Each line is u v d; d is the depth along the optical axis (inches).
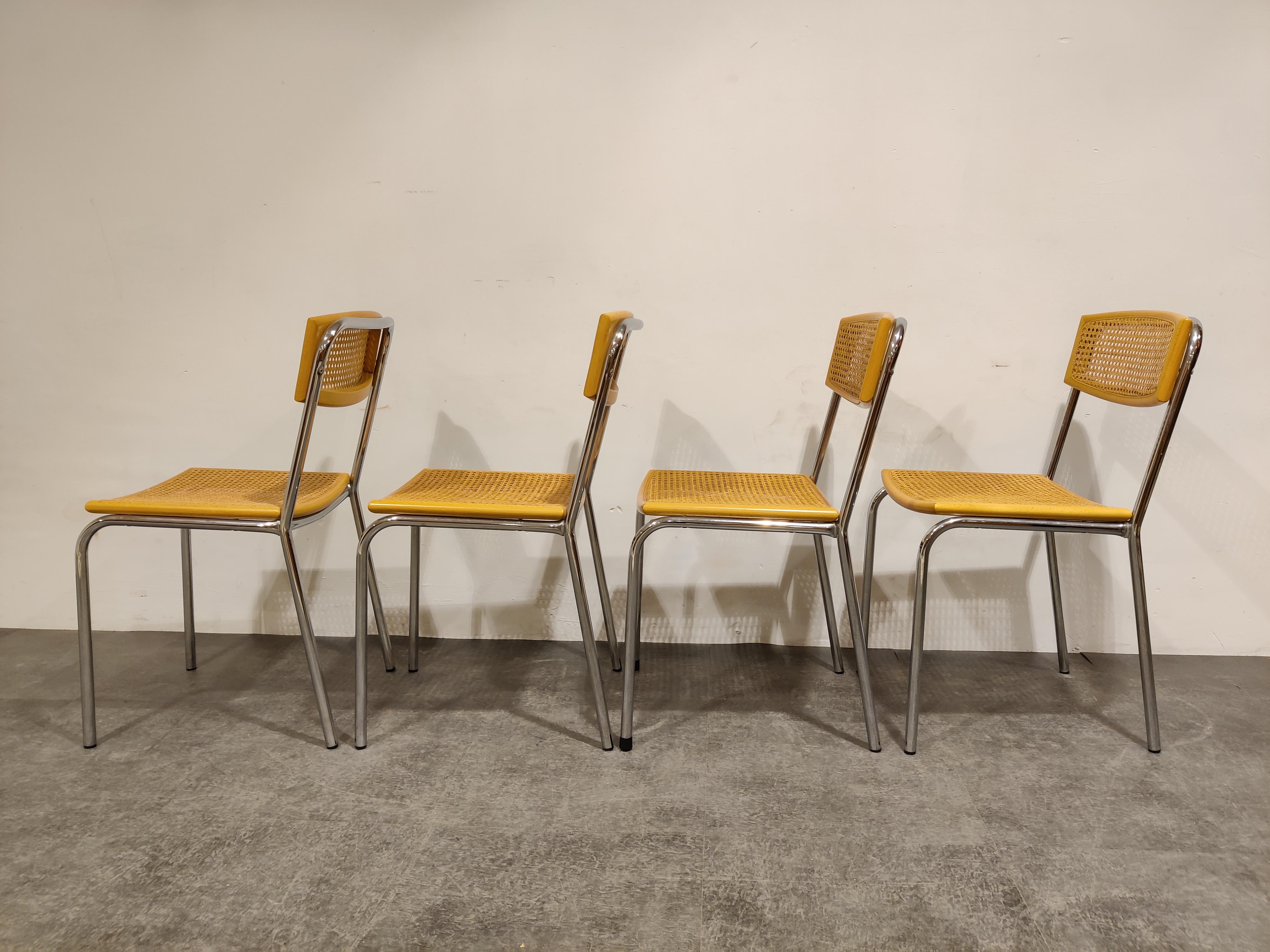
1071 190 73.8
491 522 59.2
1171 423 57.6
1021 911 44.2
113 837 49.6
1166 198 73.4
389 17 73.5
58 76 75.1
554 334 77.8
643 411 78.7
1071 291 75.3
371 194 76.1
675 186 75.1
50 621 83.4
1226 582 79.0
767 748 61.4
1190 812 53.8
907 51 72.5
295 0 73.5
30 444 80.8
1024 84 72.6
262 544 81.9
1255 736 64.4
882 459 78.9
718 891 45.3
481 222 76.2
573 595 82.1
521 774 57.2
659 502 59.9
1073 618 80.8
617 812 52.7
